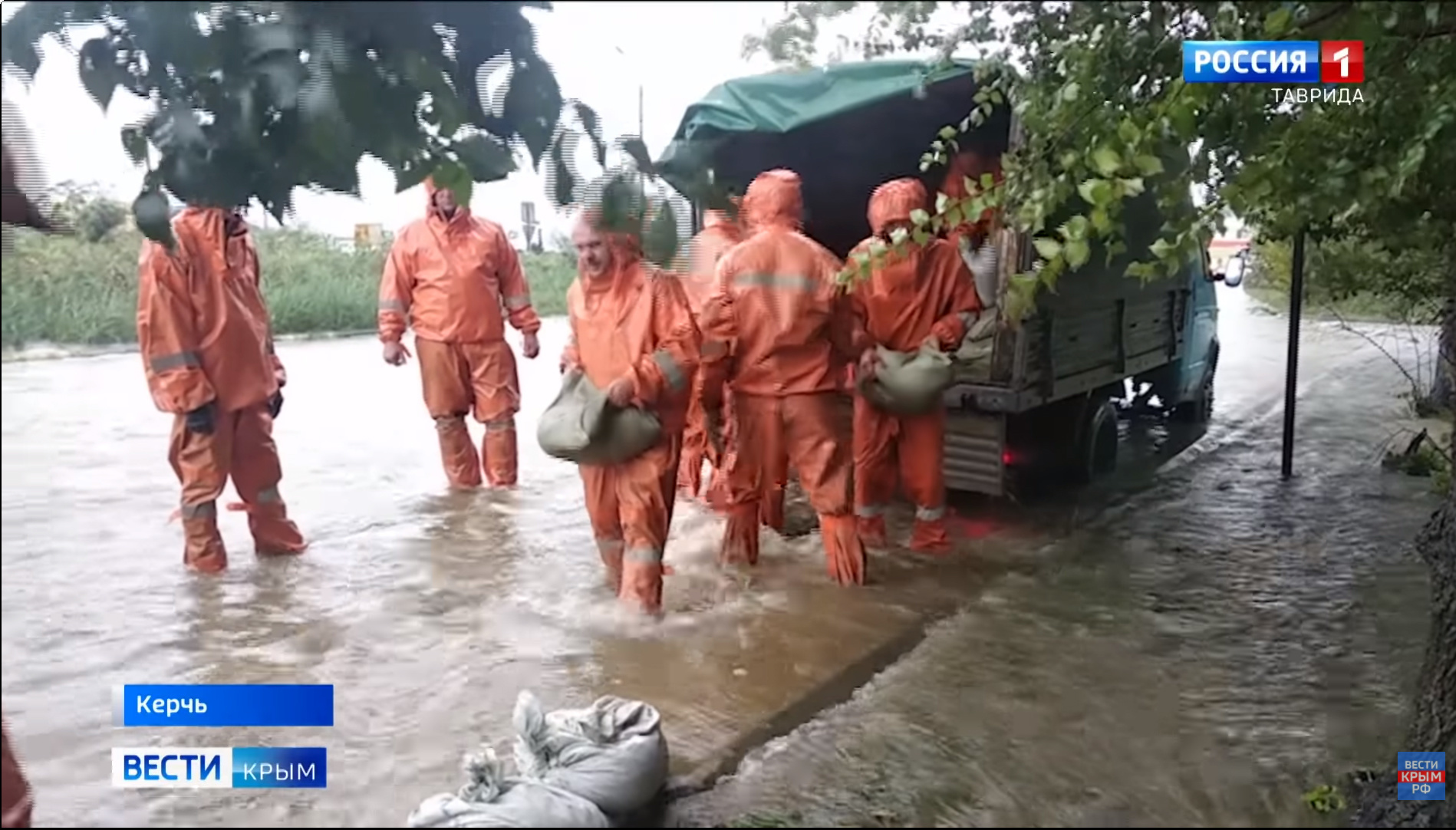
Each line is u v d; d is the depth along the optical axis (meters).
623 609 5.12
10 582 4.52
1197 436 9.51
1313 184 2.98
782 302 5.40
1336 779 3.54
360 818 3.22
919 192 5.63
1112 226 3.37
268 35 2.21
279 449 7.81
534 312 7.47
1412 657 4.61
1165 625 5.03
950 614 5.23
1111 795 3.47
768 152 6.75
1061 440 7.54
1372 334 11.38
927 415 5.98
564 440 4.85
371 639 4.71
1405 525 6.74
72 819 3.13
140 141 2.40
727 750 3.83
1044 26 4.18
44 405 4.86
